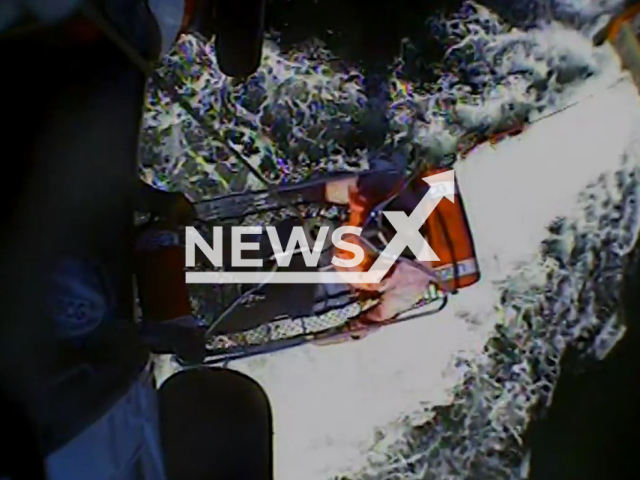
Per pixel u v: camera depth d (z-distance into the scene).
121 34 2.54
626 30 4.53
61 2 2.39
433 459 4.64
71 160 2.52
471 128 4.81
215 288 3.84
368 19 4.85
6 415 2.51
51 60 2.46
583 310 4.65
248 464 2.96
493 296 4.69
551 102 4.80
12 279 2.50
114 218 2.62
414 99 4.84
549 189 4.76
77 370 2.62
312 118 4.82
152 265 3.17
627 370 4.55
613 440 4.50
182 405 3.00
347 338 4.16
